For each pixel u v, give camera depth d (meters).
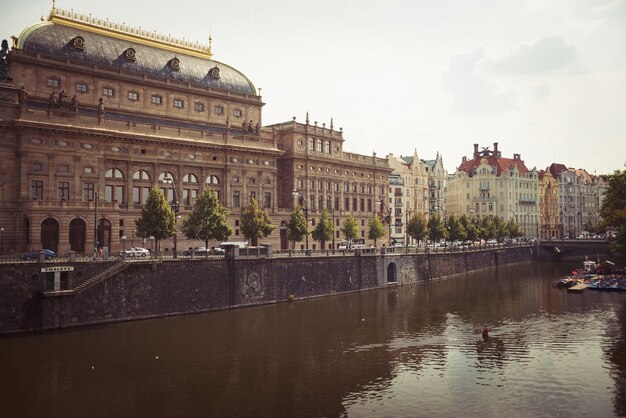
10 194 81.44
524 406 41.31
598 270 113.12
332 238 113.25
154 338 60.50
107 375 48.25
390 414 40.12
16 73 86.38
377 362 52.75
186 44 112.69
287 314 75.38
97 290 65.06
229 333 63.81
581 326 67.19
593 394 43.56
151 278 70.12
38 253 64.06
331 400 42.94
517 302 86.00
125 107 97.69
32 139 82.50
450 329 66.56
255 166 111.25
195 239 92.81
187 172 101.19
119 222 90.19
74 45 93.25
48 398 42.81
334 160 129.00
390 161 179.38
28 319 60.16
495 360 53.16
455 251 129.12
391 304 84.75
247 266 81.12
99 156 88.94
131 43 103.19
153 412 40.47
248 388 45.56
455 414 40.00
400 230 174.38
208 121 109.25
